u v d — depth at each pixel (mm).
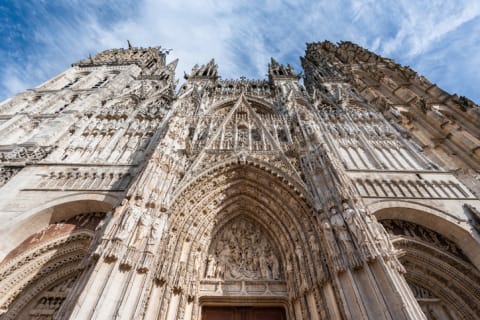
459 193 17812
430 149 23625
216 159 20172
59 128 23828
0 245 14516
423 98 29375
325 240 13852
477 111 23578
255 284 16109
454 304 14359
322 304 12641
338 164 17234
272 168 19016
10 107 28188
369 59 45000
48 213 16359
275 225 18672
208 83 35844
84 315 9266
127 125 25953
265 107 31828
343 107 30656
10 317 13523
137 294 10867
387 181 18781
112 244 11445
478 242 14695
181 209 16609
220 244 18531
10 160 19766
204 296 15266
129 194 13992
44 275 15156
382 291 10242
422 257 15680
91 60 42719
